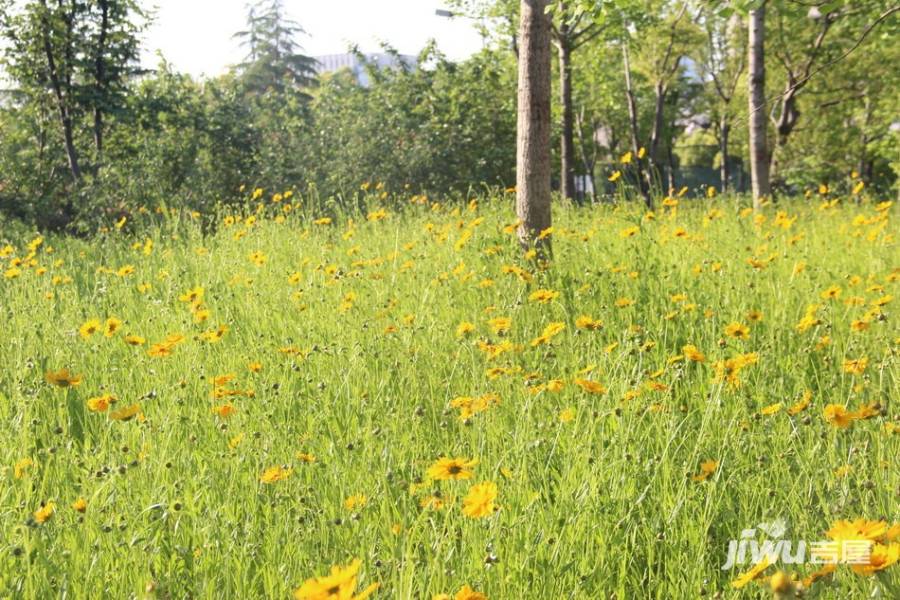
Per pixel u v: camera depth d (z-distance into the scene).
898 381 3.95
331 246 9.24
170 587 2.62
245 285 7.30
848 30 19.92
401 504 3.16
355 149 21.72
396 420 3.90
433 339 5.27
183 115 22.30
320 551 2.82
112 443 3.59
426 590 2.46
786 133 25.88
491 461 3.34
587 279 6.78
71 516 2.91
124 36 22.11
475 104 23.11
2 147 21.59
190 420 3.94
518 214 8.27
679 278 6.71
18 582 2.56
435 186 21.70
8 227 17.59
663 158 47.81
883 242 8.26
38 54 21.20
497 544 2.59
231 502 3.11
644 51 30.86
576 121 36.97
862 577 2.38
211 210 18.61
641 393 3.84
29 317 6.38
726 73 35.09
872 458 3.35
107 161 19.81
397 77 23.59
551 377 4.59
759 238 8.78
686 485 3.20
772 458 3.33
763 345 4.98
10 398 4.57
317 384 4.41
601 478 3.05
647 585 2.83
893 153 28.50
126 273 7.38
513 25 22.44
